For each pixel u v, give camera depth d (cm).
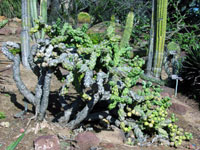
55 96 318
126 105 239
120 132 242
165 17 448
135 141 235
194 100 410
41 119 229
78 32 202
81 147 204
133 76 220
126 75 210
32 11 479
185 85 449
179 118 331
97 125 257
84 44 214
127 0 782
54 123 235
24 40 408
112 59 230
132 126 247
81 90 223
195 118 342
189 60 442
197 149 246
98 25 743
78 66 200
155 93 252
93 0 812
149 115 232
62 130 229
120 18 821
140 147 227
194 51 454
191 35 721
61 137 213
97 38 541
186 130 294
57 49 218
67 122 243
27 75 388
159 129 247
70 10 822
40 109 224
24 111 246
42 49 211
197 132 293
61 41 212
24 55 416
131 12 338
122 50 234
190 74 434
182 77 444
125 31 335
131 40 751
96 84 199
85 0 809
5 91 309
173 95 426
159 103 246
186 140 269
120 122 242
